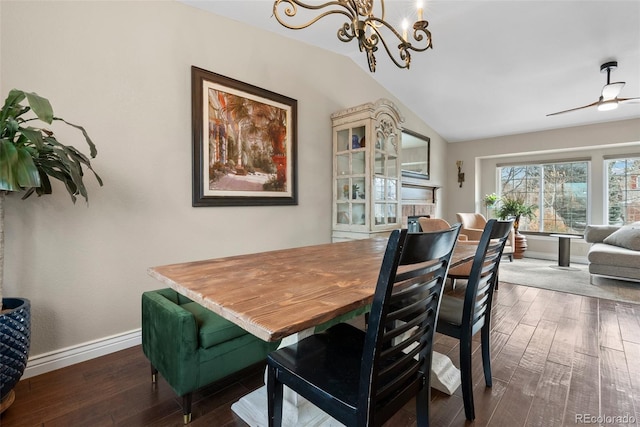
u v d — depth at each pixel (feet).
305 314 2.62
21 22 5.60
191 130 7.89
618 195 17.30
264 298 3.04
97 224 6.56
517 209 19.01
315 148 11.12
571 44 10.34
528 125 17.63
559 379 5.80
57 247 6.11
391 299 2.75
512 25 9.62
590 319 8.83
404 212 16.53
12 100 4.29
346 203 11.34
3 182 4.04
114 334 6.85
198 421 4.68
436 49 11.21
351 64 12.59
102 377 5.84
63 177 5.14
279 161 9.86
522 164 19.90
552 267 16.17
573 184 18.58
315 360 3.57
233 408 4.97
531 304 10.16
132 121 6.93
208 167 8.17
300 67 10.57
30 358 5.84
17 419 4.66
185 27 7.77
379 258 5.31
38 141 4.24
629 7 8.51
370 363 2.74
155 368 5.45
